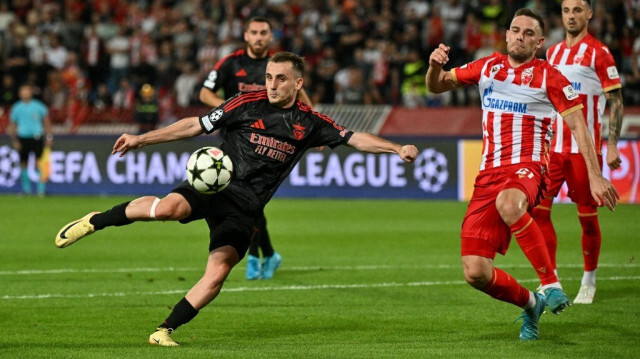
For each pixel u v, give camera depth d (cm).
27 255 3831
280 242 4278
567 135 2722
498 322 2378
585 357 1928
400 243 4206
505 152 2128
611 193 2036
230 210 2069
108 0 8831
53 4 8862
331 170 6569
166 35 8244
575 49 2755
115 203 6275
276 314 2508
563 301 2025
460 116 6425
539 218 2750
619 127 2698
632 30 6788
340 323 2372
